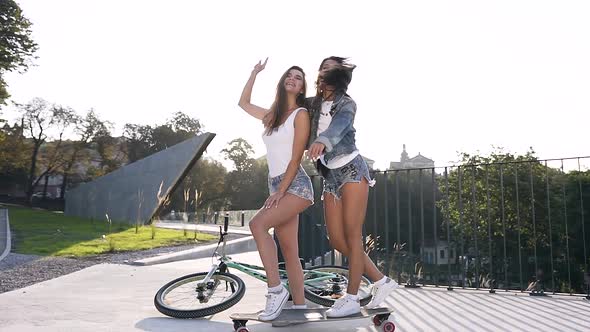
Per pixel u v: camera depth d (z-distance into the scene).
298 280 2.90
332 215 2.83
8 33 24.45
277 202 2.70
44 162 44.81
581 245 24.64
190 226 18.16
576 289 24.59
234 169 55.88
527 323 3.06
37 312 3.44
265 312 2.57
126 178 20.36
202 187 47.88
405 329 2.89
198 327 2.96
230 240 11.51
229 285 3.71
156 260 7.32
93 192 22.81
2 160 42.91
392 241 24.16
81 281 5.19
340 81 2.73
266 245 2.66
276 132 2.84
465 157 35.97
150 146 53.50
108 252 8.58
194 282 3.67
